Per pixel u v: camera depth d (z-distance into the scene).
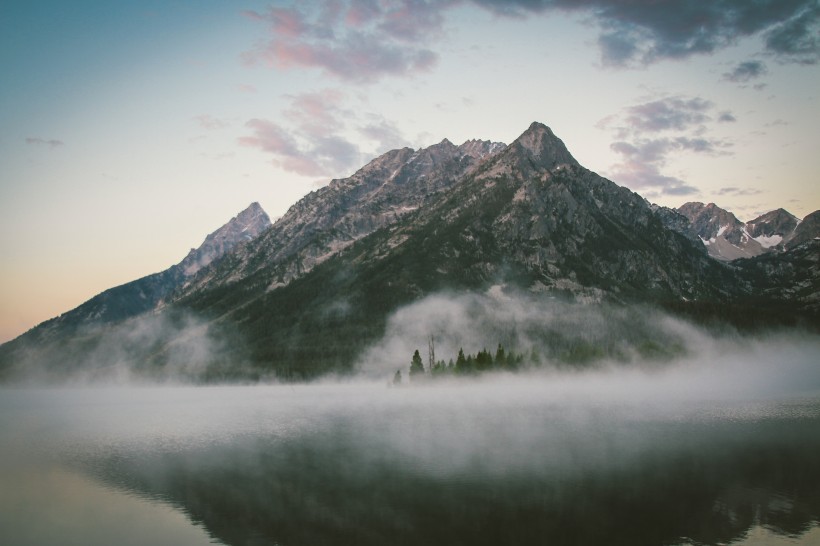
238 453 102.50
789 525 60.41
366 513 66.38
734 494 70.56
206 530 63.12
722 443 100.44
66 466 94.88
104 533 62.66
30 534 62.28
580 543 57.41
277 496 73.94
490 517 63.81
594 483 75.56
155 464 95.38
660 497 69.50
